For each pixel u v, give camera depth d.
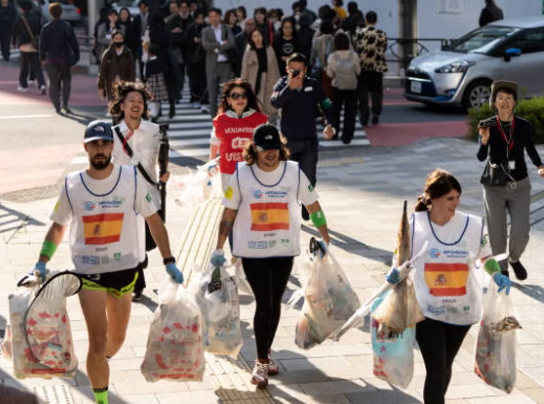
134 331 8.55
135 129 8.79
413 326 6.42
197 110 24.83
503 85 9.66
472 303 6.46
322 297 7.60
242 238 7.39
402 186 15.59
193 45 24.94
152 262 10.77
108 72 20.36
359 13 26.58
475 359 6.64
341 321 7.64
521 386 7.48
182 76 27.08
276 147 7.22
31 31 26.58
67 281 6.32
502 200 9.91
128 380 7.45
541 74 24.34
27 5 26.70
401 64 32.88
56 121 22.03
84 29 44.19
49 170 16.62
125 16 26.58
